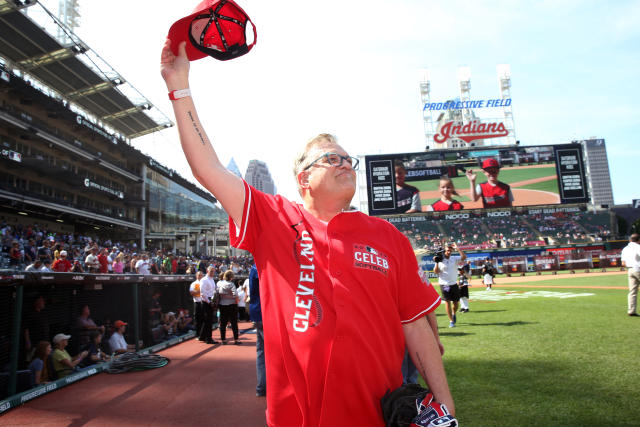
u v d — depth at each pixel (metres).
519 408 3.62
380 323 1.24
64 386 5.38
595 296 13.49
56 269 11.59
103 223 33.59
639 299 12.08
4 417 4.23
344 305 1.19
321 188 1.47
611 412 3.42
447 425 1.07
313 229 1.35
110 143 33.88
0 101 24.58
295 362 1.22
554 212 49.56
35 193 25.03
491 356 5.70
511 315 9.95
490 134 48.25
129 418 4.15
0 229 17.86
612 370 4.63
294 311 1.24
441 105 49.12
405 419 1.15
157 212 41.41
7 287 4.74
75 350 6.12
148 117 37.62
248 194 1.40
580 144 45.19
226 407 4.45
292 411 1.22
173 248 44.94
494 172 44.94
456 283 8.83
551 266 33.69
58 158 28.67
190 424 3.96
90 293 6.59
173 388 5.26
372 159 45.22
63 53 26.61
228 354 7.69
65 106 27.78
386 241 1.39
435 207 44.44
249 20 1.35
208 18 1.31
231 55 1.37
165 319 9.66
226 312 9.00
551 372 4.71
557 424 3.23
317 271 1.26
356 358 1.16
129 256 19.39
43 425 4.00
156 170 41.16
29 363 5.14
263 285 1.35
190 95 1.38
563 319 8.70
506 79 49.91
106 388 5.31
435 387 1.35
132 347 7.63
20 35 24.44
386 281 1.29
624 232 59.50
